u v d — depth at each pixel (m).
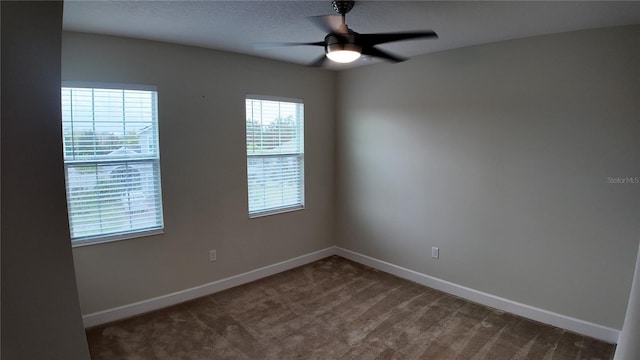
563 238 2.88
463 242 3.47
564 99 2.78
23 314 0.71
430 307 3.30
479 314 3.16
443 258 3.63
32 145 0.73
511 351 2.61
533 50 2.90
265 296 3.55
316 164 4.46
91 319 2.96
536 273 3.03
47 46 0.74
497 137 3.16
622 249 2.63
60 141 0.79
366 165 4.29
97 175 2.93
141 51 3.01
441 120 3.53
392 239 4.09
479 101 3.24
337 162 4.65
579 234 2.80
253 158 3.88
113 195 3.02
